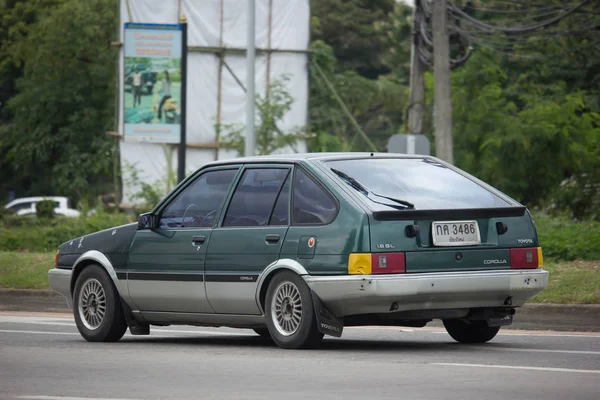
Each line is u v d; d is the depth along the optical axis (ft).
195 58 272.10
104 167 397.60
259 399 48.32
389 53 501.56
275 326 69.62
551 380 53.83
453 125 249.75
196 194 76.13
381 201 67.41
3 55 440.45
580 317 100.42
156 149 270.05
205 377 56.59
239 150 264.31
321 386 52.54
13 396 50.26
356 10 505.25
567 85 303.89
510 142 230.07
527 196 235.40
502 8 287.07
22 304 129.49
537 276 69.97
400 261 65.82
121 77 273.75
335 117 394.32
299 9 272.72
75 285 81.46
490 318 70.64
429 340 79.25
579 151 229.45
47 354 69.31
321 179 69.31
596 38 247.29
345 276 65.67
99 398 49.29
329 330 67.46
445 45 162.30
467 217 68.49
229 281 71.97
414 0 188.55
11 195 442.50
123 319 79.15
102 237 80.59
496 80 255.50
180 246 75.20
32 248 190.70
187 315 75.61
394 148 155.12
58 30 403.75
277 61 272.51
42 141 404.77
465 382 53.36
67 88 407.64
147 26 209.15
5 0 442.91
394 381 54.03
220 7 272.10
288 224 69.77
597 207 227.81
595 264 122.93
